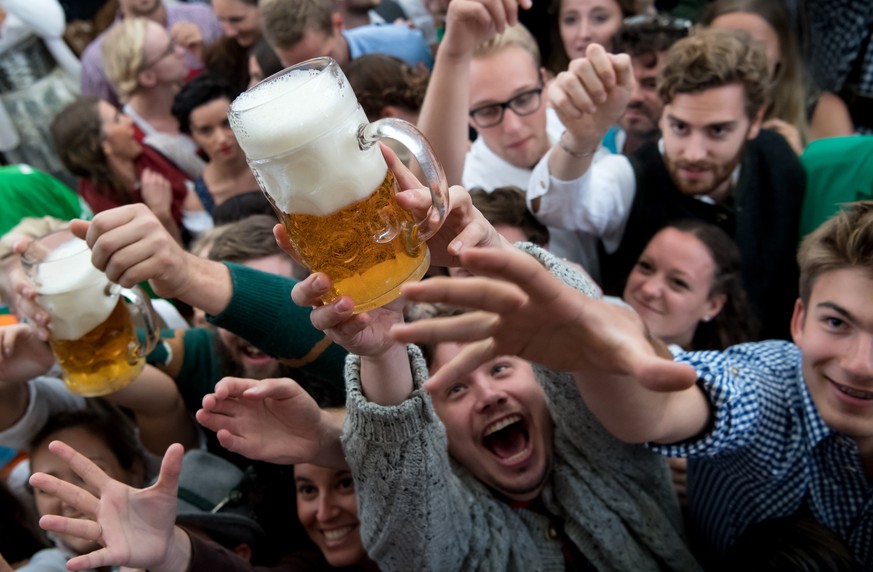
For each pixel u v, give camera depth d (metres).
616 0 2.78
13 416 1.75
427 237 1.02
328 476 1.61
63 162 3.16
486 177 2.33
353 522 1.63
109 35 3.41
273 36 2.82
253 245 1.88
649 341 0.92
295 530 1.77
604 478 1.47
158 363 1.86
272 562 1.74
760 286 2.15
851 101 2.89
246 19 3.38
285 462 1.32
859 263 1.26
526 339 0.84
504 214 2.03
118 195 3.19
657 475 1.53
